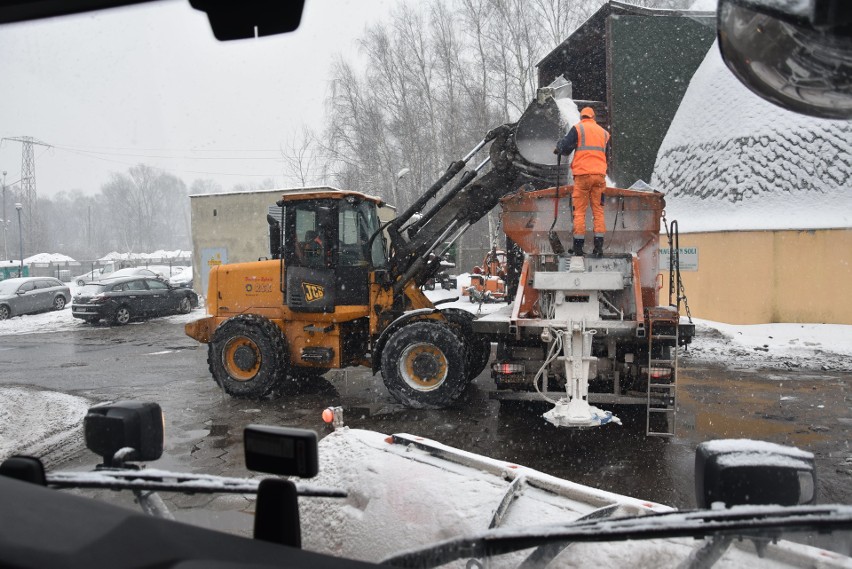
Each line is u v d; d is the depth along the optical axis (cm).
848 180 1316
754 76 117
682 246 1488
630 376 719
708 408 801
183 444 651
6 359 1284
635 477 550
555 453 619
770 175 1383
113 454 211
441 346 774
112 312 1905
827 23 100
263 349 841
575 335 640
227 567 108
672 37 1616
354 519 277
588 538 158
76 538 111
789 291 1344
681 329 696
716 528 146
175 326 1880
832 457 598
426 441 308
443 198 884
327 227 841
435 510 258
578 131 739
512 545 170
